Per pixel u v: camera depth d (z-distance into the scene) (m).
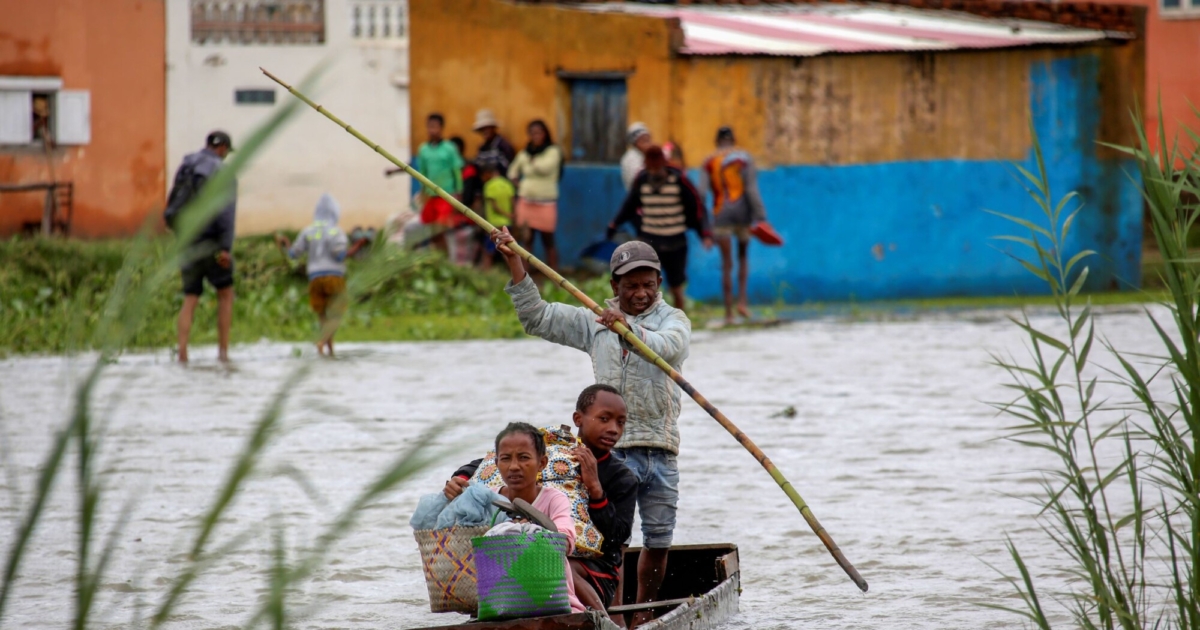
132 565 25.08
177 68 88.56
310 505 29.62
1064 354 18.47
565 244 72.56
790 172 71.50
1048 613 21.86
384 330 61.38
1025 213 74.38
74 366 11.37
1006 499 29.73
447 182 70.00
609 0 79.62
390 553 26.16
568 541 19.77
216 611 22.33
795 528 27.73
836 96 71.75
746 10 82.00
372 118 89.19
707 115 69.88
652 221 59.16
